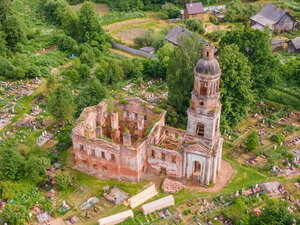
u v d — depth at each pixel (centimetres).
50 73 13925
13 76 13450
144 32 16225
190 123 8369
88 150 9025
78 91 12788
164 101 12125
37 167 8731
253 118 11362
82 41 15738
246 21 17788
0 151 9262
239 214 7900
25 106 12044
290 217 7431
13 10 17012
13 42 15262
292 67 13025
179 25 17075
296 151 9994
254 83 11000
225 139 10500
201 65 7675
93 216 8231
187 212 8225
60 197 8706
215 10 18825
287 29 16838
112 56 15212
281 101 12025
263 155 9906
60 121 11256
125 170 9019
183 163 8856
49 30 17250
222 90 9406
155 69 13400
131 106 9994
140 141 8838
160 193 8775
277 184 8838
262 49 11012
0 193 8531
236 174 9312
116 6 19762
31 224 8025
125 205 8481
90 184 9056
